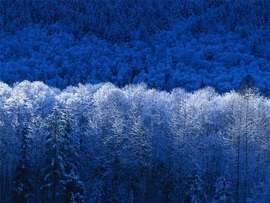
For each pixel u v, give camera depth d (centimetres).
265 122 6266
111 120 6156
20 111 6228
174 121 5819
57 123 5031
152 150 6078
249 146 5828
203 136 6219
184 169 5516
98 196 5181
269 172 5494
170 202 5603
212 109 7012
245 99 7131
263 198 5203
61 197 5462
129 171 5581
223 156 6269
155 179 5778
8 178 5816
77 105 6750
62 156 5119
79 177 5347
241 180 5909
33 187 5428
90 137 5653
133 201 5709
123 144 5662
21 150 5309
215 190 5484
